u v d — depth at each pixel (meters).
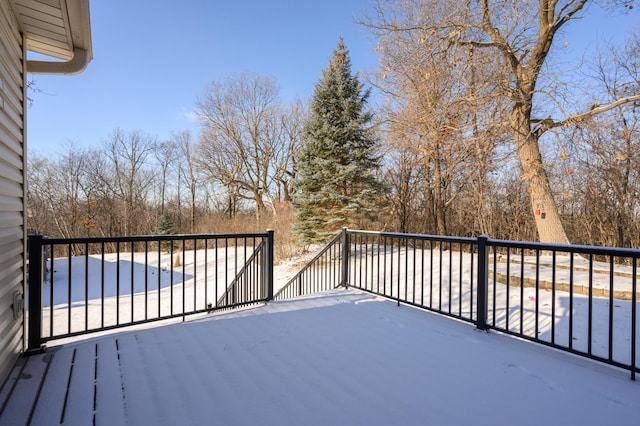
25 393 1.87
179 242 18.64
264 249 4.02
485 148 8.77
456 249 11.16
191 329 2.97
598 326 3.40
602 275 5.48
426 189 12.59
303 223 11.59
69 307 2.67
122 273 13.96
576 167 10.38
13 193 2.35
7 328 2.12
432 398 1.84
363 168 11.52
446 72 8.68
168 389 1.92
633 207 10.45
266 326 3.05
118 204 25.16
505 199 13.52
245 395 1.86
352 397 1.84
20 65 2.62
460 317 3.14
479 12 8.25
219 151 23.39
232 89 23.11
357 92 11.28
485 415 1.68
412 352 2.48
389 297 4.00
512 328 3.57
